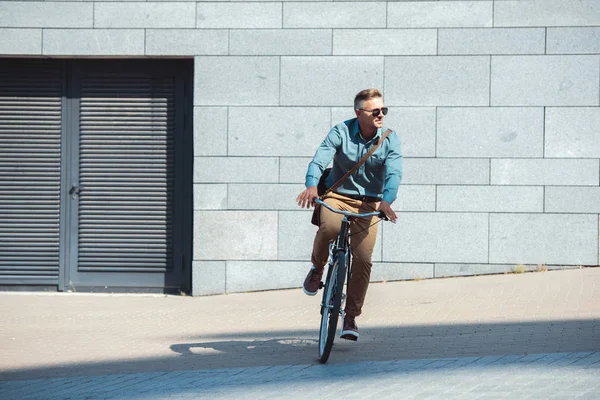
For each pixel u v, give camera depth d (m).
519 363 6.47
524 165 11.64
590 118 11.55
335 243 7.25
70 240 12.44
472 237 11.70
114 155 12.38
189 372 6.75
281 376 6.46
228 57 11.86
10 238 12.48
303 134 11.83
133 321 9.83
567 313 8.84
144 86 12.32
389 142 7.00
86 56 12.06
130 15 11.94
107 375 6.77
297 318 9.65
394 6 11.73
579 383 5.76
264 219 11.90
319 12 11.78
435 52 11.70
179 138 12.30
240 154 11.89
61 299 11.80
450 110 11.69
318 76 11.80
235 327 9.15
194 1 11.89
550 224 11.62
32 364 7.34
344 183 7.19
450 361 6.69
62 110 12.38
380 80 11.77
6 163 12.44
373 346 7.64
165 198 12.36
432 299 10.23
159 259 12.38
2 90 12.40
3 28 12.00
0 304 11.30
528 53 11.61
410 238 11.77
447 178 11.71
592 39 11.55
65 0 11.97
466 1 11.66
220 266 11.93
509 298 9.97
